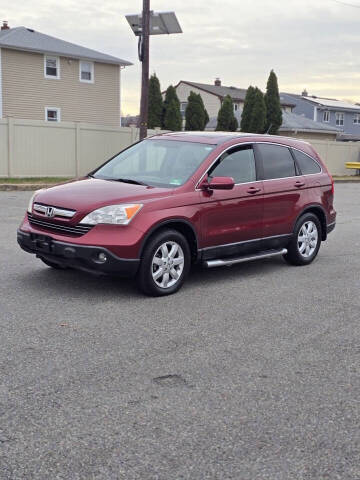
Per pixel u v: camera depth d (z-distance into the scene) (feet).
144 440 11.48
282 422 12.46
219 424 12.25
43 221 21.62
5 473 10.27
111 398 13.24
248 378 14.73
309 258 28.58
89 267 20.54
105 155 75.46
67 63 111.86
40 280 23.39
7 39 104.27
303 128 146.72
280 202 26.32
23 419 12.12
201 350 16.56
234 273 26.45
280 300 22.13
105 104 119.75
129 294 21.95
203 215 22.90
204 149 24.36
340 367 15.70
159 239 21.36
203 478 10.34
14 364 14.94
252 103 128.57
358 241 36.27
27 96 107.24
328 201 29.27
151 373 14.76
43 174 70.13
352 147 114.73
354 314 20.65
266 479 10.37
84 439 11.43
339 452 11.34
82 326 18.13
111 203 20.67
